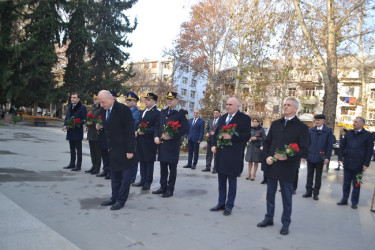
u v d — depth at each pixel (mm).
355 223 4535
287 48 12367
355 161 5484
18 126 20156
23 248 2771
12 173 5988
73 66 26000
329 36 12492
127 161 4355
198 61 27438
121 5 27125
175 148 5266
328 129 6059
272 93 29109
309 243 3551
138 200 4879
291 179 3828
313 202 5789
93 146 6645
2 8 20516
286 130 3973
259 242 3447
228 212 4398
